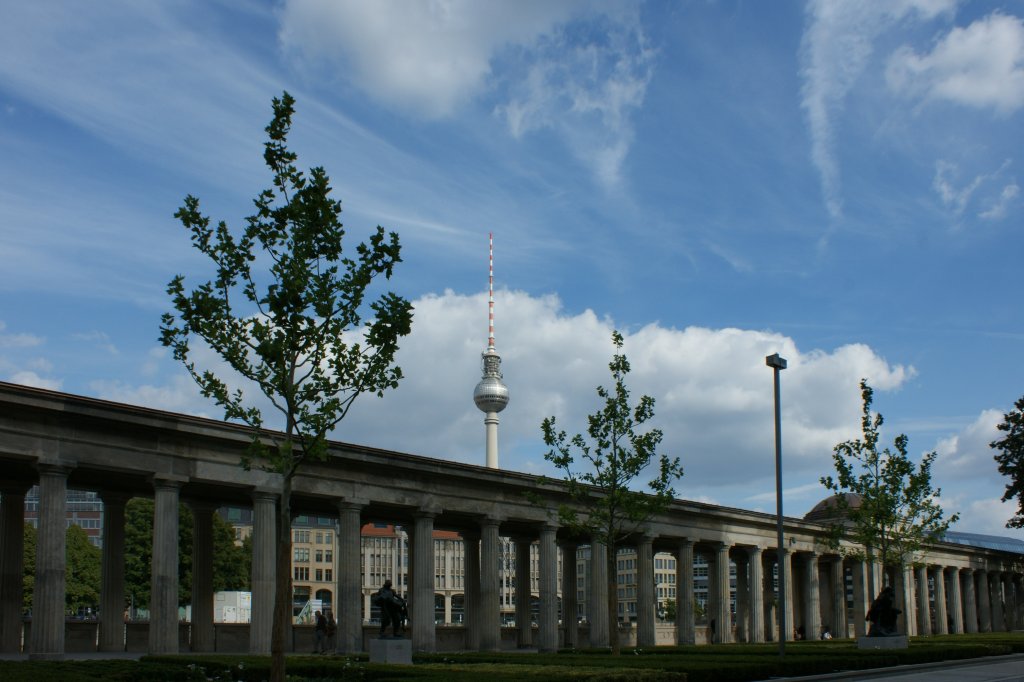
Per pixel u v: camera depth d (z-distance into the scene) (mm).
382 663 41219
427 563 61094
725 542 88938
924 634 116125
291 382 29984
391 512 66875
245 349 30266
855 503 126938
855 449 74188
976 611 140750
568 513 58938
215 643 60312
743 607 103562
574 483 59719
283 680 27562
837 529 82188
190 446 49469
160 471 48000
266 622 51031
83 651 55219
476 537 77062
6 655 47125
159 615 46844
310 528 199875
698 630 92625
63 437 44375
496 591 65812
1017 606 156875
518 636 78562
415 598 60688
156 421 47406
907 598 116125
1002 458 107625
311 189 30859
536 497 60188
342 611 55969
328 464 56000
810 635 100375
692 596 82688
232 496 59375
